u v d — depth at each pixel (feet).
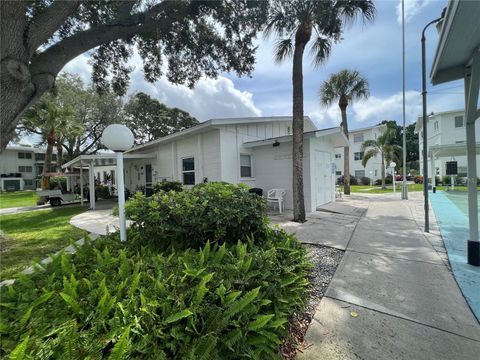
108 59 25.00
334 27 22.09
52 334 4.25
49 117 53.42
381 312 7.96
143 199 10.03
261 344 5.22
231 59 25.70
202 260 6.90
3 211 37.63
